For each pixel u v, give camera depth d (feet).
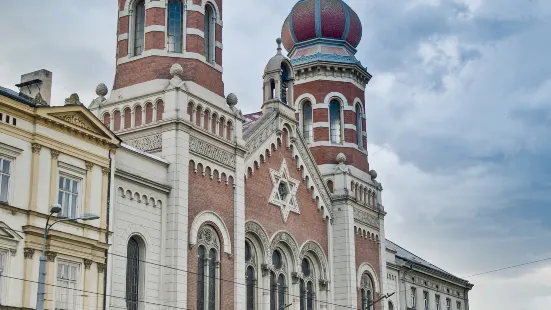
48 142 116.06
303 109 207.21
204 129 148.56
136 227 132.05
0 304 105.70
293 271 173.06
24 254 110.11
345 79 208.23
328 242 187.11
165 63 151.23
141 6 158.61
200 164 146.30
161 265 135.95
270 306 164.14
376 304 198.39
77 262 118.01
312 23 212.02
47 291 111.45
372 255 200.64
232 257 150.82
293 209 176.04
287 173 175.94
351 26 214.48
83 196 121.19
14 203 109.91
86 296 118.01
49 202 114.93
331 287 184.85
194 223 142.10
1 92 111.14
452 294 269.23
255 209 163.22
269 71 179.32
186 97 145.48
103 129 125.29
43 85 132.05
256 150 166.50
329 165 198.80
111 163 126.82
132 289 131.03
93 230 121.39
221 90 158.92
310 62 206.49
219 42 161.68
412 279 238.48
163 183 138.21
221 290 146.41
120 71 154.51
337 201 191.21
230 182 153.99
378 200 207.72
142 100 147.43
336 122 206.18
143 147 143.84
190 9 155.63
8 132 110.42
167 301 134.31
